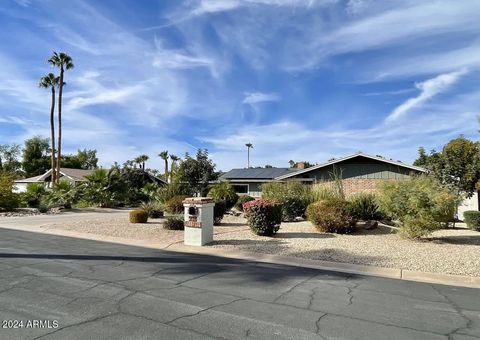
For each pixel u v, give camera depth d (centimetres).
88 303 505
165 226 1337
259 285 621
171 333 407
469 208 1992
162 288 590
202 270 730
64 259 816
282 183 1891
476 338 412
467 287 635
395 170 2314
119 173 3306
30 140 6694
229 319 455
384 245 1021
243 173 3562
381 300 547
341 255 888
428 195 1084
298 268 769
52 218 1903
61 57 3656
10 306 488
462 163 1767
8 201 2281
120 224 1506
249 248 982
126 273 690
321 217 1245
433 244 1040
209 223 1070
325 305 518
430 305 526
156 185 3666
